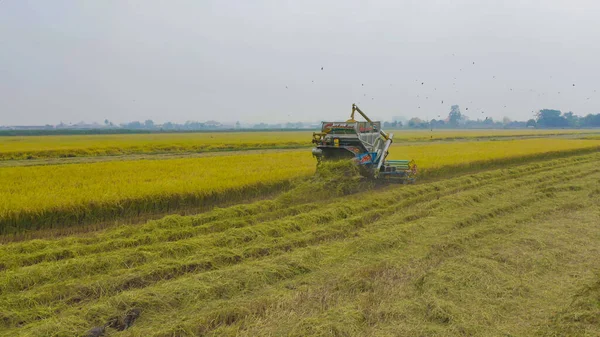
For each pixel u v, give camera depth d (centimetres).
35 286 552
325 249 698
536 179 1491
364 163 1254
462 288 537
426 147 3025
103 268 610
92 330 434
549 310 485
